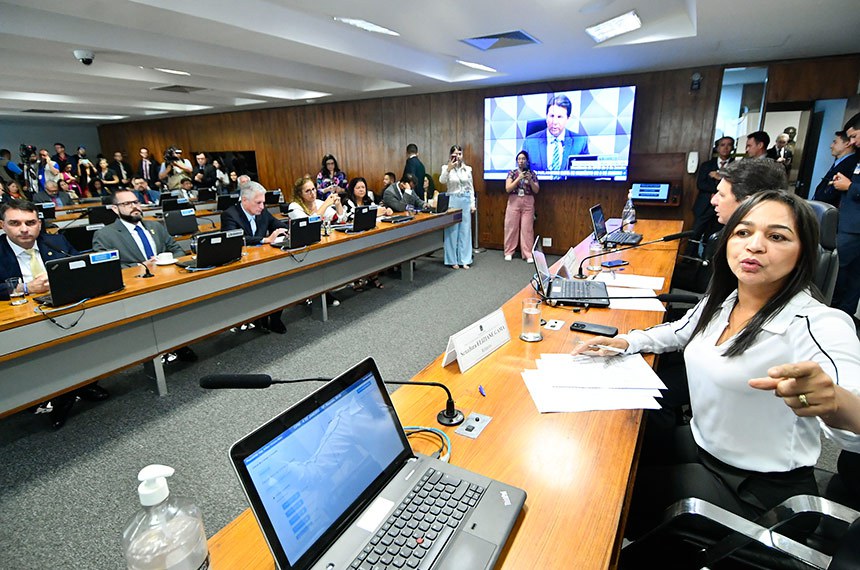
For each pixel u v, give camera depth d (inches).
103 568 60.8
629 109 202.8
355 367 35.6
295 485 27.6
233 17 122.5
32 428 92.7
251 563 29.1
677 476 46.6
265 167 342.3
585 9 118.0
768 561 39.0
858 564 26.9
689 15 133.7
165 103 303.3
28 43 138.3
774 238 39.9
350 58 165.9
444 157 263.9
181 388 107.9
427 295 177.0
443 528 29.6
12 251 104.0
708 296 50.2
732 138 188.5
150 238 128.9
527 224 227.8
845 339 36.6
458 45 156.9
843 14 116.9
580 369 52.9
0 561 61.9
